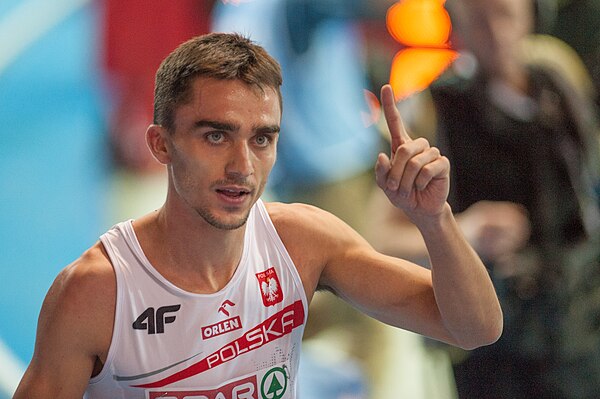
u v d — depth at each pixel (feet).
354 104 37.40
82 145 36.96
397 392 36.47
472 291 17.98
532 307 33.06
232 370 18.35
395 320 19.44
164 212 18.16
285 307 18.86
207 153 16.78
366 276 19.36
